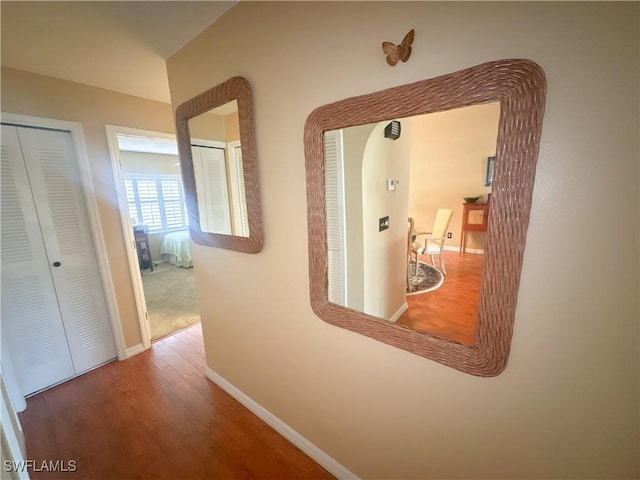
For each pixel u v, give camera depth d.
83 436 1.50
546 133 0.59
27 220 1.73
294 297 1.23
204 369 2.06
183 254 4.91
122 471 1.31
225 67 1.22
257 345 1.48
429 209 0.79
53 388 1.88
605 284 0.58
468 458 0.87
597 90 0.53
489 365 0.74
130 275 2.20
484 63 0.63
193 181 1.54
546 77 0.57
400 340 0.90
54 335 1.89
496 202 0.66
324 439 1.29
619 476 0.65
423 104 0.72
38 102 1.67
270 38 1.03
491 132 0.65
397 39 0.75
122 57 1.50
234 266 1.48
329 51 0.89
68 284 1.93
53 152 1.79
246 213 1.30
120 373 2.03
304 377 1.29
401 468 1.04
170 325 2.75
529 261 0.65
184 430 1.52
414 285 0.85
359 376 1.08
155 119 2.18
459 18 0.65
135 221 5.16
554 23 0.56
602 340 0.60
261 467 1.32
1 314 1.68
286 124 1.06
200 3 1.09
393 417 1.01
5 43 1.31
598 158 0.55
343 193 0.96
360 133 0.88
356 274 0.99
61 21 1.17
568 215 0.59
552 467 0.73
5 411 1.06
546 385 0.69
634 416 0.60
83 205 1.95
